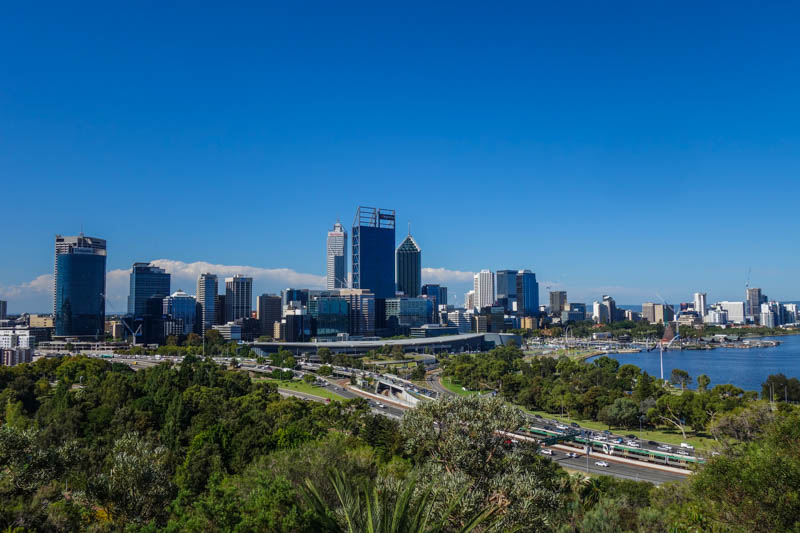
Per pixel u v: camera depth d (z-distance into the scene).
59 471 99.50
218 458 143.38
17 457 91.69
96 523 80.00
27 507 73.06
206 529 59.62
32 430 97.31
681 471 192.00
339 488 33.47
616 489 136.38
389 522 32.00
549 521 56.28
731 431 128.50
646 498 130.12
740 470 52.50
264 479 79.44
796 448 53.50
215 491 83.00
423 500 33.47
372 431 184.88
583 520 70.50
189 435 194.50
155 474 90.81
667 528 60.22
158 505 88.38
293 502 62.41
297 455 94.69
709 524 53.78
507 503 53.06
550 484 72.31
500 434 69.06
